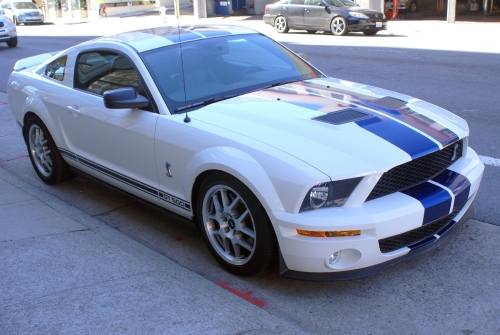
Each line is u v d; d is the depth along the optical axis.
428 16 27.98
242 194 3.48
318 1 19.34
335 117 3.78
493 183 5.24
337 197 3.24
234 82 4.54
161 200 4.29
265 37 5.32
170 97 4.23
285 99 4.17
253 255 3.57
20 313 3.32
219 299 3.47
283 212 3.27
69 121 5.10
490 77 10.16
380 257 3.32
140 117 4.26
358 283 3.68
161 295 3.51
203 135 3.78
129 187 4.62
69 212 5.01
